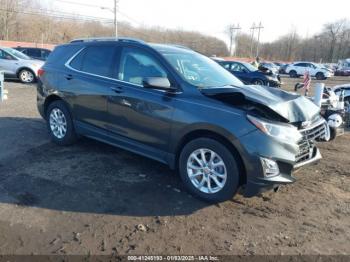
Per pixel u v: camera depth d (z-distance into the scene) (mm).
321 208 4184
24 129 6930
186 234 3488
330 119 6957
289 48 96688
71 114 5609
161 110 4328
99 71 5180
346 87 9648
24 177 4570
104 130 5125
